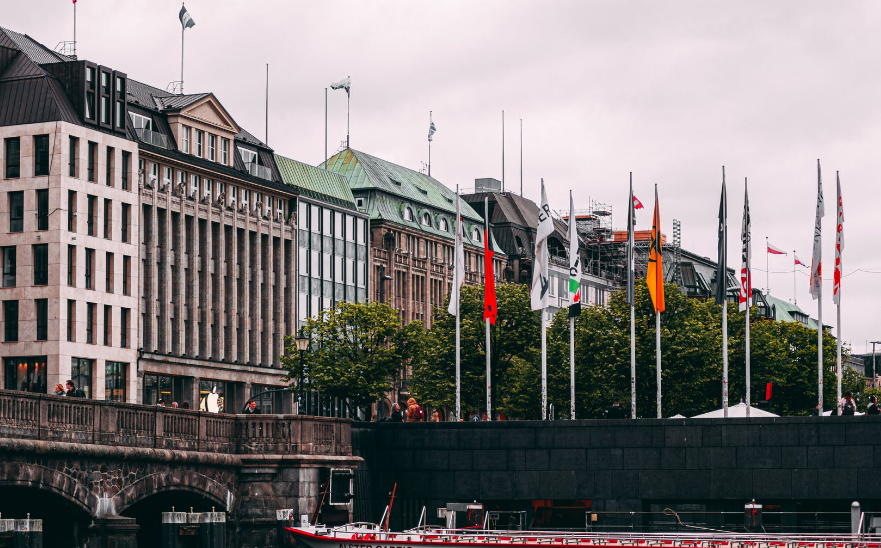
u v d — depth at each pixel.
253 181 131.62
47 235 108.75
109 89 114.81
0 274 110.12
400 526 79.25
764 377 133.25
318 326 116.06
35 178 109.38
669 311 121.25
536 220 191.88
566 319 125.69
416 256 160.75
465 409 119.44
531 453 77.94
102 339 112.44
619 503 76.69
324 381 113.50
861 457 73.75
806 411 140.88
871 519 73.75
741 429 75.44
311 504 68.56
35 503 59.56
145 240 118.94
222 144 129.88
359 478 76.75
